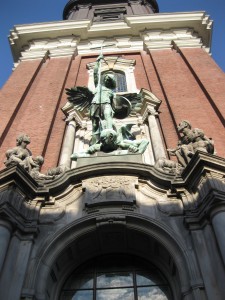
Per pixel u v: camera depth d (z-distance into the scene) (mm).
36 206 8102
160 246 7734
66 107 13617
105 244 8250
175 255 7254
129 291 7781
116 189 8273
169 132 12422
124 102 11695
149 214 7895
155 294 7695
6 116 13352
